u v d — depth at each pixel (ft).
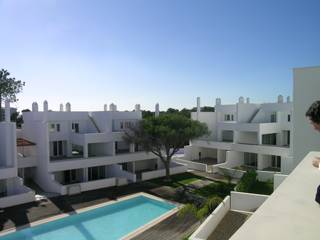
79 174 105.19
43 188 96.63
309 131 56.03
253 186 89.20
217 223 50.70
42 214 72.49
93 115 115.96
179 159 134.92
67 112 109.81
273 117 122.52
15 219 69.10
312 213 8.56
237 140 118.83
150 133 100.99
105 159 105.09
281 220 8.04
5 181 87.25
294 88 57.82
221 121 131.95
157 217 71.20
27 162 99.04
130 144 113.50
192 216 69.36
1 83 150.82
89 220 71.00
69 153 109.29
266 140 118.32
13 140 84.84
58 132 107.24
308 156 19.52
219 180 105.19
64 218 70.69
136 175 110.63
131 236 59.52
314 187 11.39
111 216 73.77
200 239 40.57
